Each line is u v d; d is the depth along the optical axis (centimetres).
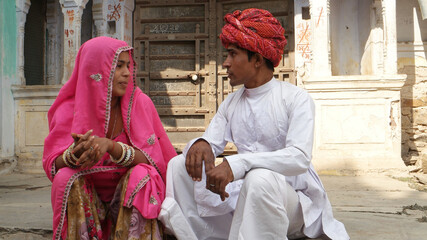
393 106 500
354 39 596
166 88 658
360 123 502
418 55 597
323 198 179
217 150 183
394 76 493
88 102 179
